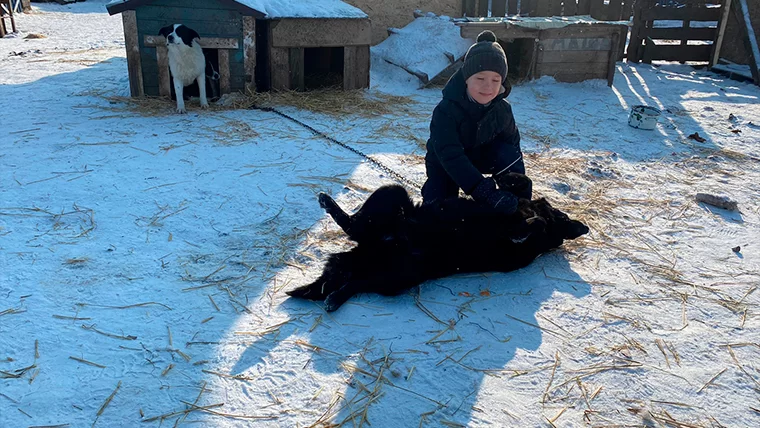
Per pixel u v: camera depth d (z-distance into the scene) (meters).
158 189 4.14
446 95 3.29
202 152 4.94
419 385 2.34
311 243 3.46
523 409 2.23
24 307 2.72
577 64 8.29
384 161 4.89
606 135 6.06
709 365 2.52
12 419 2.08
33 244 3.32
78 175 4.33
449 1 9.58
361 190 4.25
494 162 3.54
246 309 2.80
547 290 3.07
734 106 7.55
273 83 6.97
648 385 2.39
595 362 2.52
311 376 2.37
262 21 6.91
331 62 8.29
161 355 2.45
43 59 9.39
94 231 3.51
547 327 2.75
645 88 8.48
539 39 8.08
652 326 2.79
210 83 6.71
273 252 3.34
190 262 3.20
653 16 10.01
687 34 10.09
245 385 2.30
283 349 2.52
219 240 3.46
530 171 4.80
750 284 3.18
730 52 10.29
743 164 5.24
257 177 4.43
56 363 2.38
